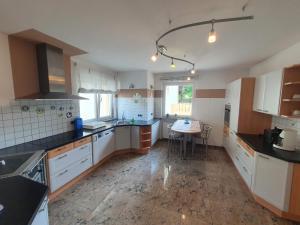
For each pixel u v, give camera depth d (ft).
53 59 7.76
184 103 16.58
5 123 6.82
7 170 5.00
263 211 6.72
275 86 7.42
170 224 6.02
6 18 5.15
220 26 5.78
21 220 2.72
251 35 6.59
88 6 4.48
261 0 4.25
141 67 13.55
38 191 3.73
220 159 12.34
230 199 7.52
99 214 6.51
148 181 9.10
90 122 12.17
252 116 9.89
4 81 6.47
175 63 11.89
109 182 8.98
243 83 9.82
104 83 13.75
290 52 7.90
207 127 14.05
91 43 7.50
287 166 5.99
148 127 13.51
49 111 8.81
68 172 8.14
